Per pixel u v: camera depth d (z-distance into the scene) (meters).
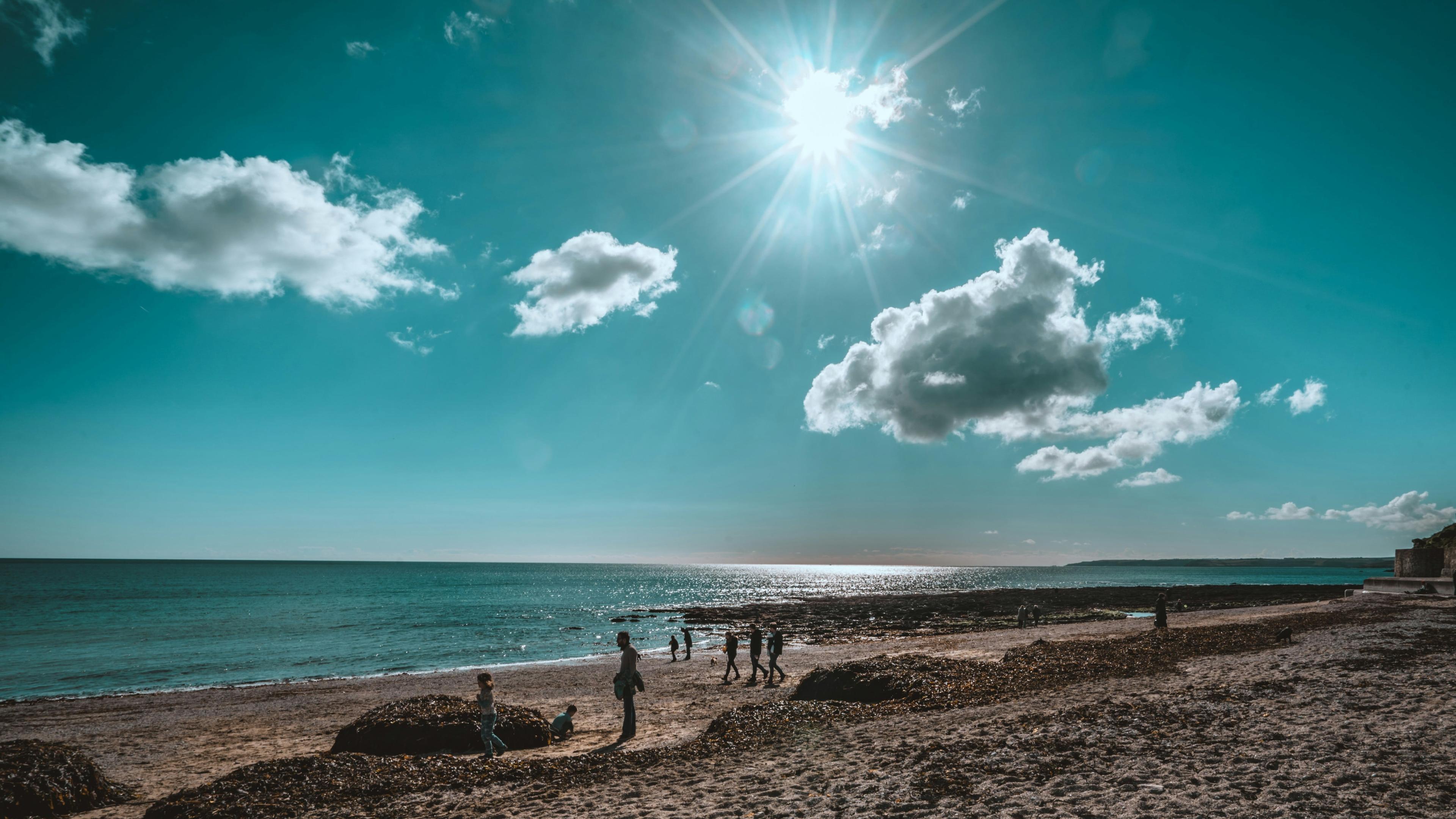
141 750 15.09
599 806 8.21
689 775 9.33
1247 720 9.49
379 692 23.86
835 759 9.39
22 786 9.98
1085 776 7.59
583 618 64.00
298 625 55.75
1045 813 6.60
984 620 53.50
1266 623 24.77
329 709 20.33
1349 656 14.59
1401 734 8.18
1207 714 9.99
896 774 8.34
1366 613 26.34
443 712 13.64
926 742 9.73
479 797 9.05
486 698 12.34
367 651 40.69
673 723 15.06
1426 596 34.34
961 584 175.00
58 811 10.16
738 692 19.91
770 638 22.83
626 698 13.41
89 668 34.62
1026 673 15.35
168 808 9.09
